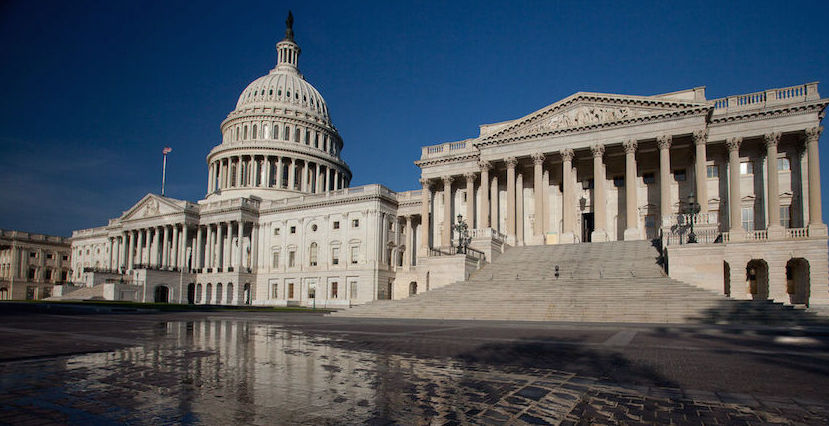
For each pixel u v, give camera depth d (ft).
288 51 491.31
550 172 221.66
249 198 348.59
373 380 36.88
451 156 231.50
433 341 66.54
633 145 188.65
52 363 43.42
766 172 184.34
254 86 458.91
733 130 183.11
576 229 212.43
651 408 29.01
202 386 33.91
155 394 31.17
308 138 438.81
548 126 205.36
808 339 71.05
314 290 309.01
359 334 77.56
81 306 193.57
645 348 58.70
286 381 36.09
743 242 167.43
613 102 194.59
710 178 194.70
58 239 483.92
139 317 129.59
